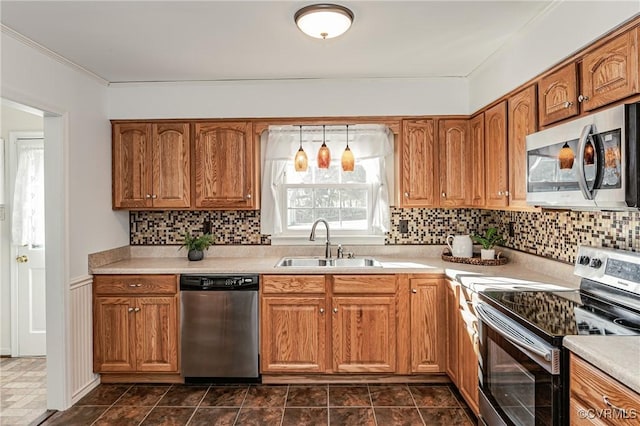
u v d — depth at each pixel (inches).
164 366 120.9
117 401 112.4
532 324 64.1
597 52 70.1
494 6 82.8
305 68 121.0
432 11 85.0
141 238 146.3
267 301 119.3
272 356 119.7
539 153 82.0
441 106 132.3
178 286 120.5
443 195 132.0
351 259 137.8
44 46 100.7
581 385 54.4
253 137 134.1
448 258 130.1
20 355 147.6
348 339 118.9
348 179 148.2
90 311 120.0
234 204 133.8
